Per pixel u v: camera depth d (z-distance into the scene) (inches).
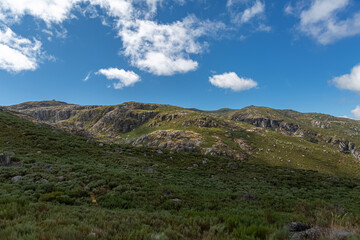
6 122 1456.7
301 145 5807.1
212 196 616.1
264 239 208.7
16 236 155.4
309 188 1045.8
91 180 662.5
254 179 1142.3
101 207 430.6
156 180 787.4
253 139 5994.1
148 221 267.7
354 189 1106.1
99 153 1258.0
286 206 565.9
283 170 1521.9
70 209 327.0
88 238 170.6
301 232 227.6
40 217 243.9
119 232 202.2
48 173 683.4
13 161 772.0
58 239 159.6
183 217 322.7
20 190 475.5
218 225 244.5
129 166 1037.2
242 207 515.2
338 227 245.9
